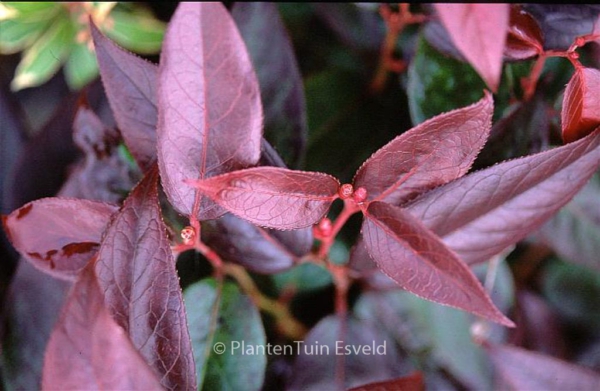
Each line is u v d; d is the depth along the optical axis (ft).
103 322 1.24
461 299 1.35
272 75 1.66
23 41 1.77
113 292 1.37
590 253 1.71
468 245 1.50
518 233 1.50
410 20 1.68
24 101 1.98
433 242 1.34
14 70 1.95
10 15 1.72
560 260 1.85
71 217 1.45
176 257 1.58
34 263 1.48
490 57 1.32
